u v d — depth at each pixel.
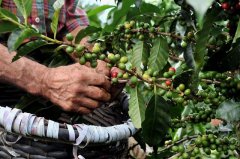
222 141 1.01
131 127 1.11
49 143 1.02
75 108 1.11
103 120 1.26
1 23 0.97
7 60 1.10
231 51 0.91
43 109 1.17
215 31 0.99
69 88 1.08
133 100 1.02
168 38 1.21
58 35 1.59
